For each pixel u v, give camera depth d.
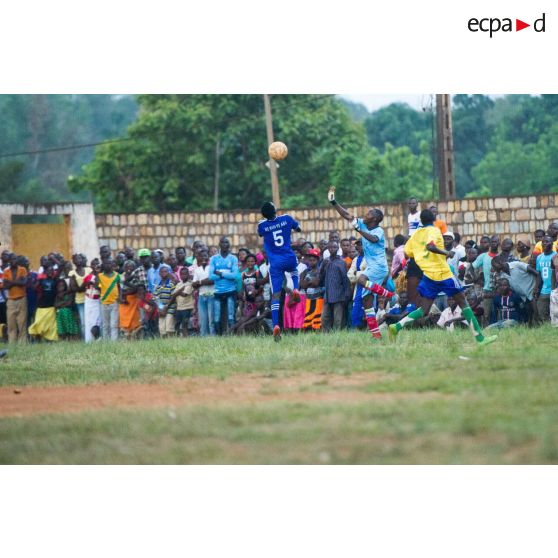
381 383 30.02
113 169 139.75
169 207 138.25
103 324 62.22
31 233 86.62
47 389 34.62
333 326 55.16
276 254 46.09
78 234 86.00
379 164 140.50
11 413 29.53
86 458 23.33
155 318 61.97
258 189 136.88
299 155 136.75
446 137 91.00
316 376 32.88
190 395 30.72
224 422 25.41
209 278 58.97
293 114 135.38
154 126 135.25
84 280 62.75
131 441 24.47
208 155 136.00
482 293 54.31
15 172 193.38
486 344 38.91
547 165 173.75
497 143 187.62
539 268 52.72
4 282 62.47
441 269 39.59
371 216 44.28
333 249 55.25
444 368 32.62
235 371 35.59
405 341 42.09
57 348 51.53
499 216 79.19
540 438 21.98
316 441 23.03
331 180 134.75
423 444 22.27
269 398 28.81
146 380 35.06
